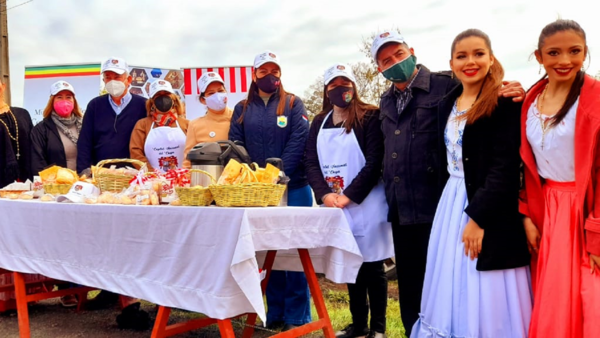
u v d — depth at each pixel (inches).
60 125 196.1
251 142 156.5
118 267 114.3
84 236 121.5
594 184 88.0
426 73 125.3
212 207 99.3
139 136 182.2
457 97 112.5
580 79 89.9
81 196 130.8
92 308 184.4
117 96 183.5
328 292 205.9
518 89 100.6
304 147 155.1
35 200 140.3
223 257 95.8
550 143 91.9
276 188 108.8
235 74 369.1
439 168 114.7
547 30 91.5
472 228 99.6
